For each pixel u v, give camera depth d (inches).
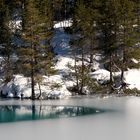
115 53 2375.7
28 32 2090.3
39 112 1499.8
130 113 1386.6
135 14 2495.1
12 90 2244.1
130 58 2332.7
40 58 2090.3
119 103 1745.8
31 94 2162.9
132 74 2373.3
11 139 958.4
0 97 2246.6
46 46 2139.5
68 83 2295.8
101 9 2544.3
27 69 2073.1
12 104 1829.5
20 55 2096.5
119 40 2325.3
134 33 2315.5
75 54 2613.2
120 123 1162.0
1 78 2380.7
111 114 1368.1
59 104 1774.1
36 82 2074.3
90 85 2241.6
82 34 2404.0
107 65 2485.2
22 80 2295.8
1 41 2484.0
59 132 1034.1
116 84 2299.5
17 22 2928.2
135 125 1123.3
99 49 2410.2
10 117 1370.6
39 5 2687.0
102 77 2354.8
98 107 1600.6
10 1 2945.4
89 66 2443.4
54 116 1364.4
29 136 990.4
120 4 2351.1
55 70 2127.2
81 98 2043.6
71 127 1110.4
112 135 978.1
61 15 3415.4
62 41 2837.1
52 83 2112.5
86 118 1285.7
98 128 1082.1
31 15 2091.5
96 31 2474.2
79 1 2699.3
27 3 2255.2
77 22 2432.3
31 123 1206.9
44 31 2234.3
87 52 2479.1
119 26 2346.2
